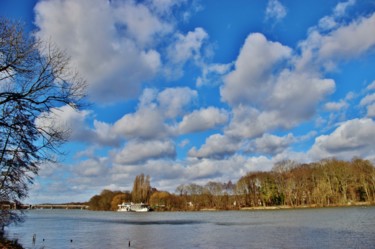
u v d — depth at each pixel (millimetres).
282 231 77250
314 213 139000
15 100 19859
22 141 20750
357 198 184000
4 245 49188
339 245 52969
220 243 62750
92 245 65188
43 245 64875
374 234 63031
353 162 191125
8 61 19672
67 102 21266
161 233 86625
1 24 19500
